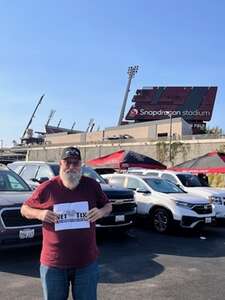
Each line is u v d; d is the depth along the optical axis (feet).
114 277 27.22
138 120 383.04
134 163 78.54
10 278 26.22
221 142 211.20
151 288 24.99
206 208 46.03
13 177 36.14
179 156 226.79
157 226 46.34
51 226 13.80
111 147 262.06
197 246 39.06
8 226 29.04
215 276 28.09
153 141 240.53
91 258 13.97
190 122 368.27
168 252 35.91
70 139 344.90
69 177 13.85
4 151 366.02
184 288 25.13
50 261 13.73
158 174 61.62
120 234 44.29
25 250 33.71
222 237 44.86
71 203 13.88
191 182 59.21
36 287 24.48
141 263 31.35
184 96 373.40
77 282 13.87
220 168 70.90
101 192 14.49
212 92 369.50
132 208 41.57
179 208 44.93
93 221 14.06
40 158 310.45
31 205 14.17
